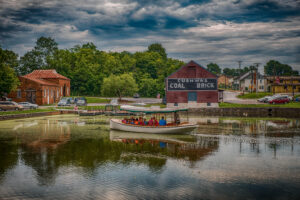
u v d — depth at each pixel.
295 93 91.12
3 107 50.00
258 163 18.06
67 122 40.66
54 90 70.94
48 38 113.50
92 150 21.78
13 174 15.69
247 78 117.81
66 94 80.44
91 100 77.44
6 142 24.84
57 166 17.25
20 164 17.64
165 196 12.80
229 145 23.70
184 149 22.16
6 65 56.69
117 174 15.77
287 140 26.00
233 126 36.38
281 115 53.34
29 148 22.38
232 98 79.56
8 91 54.41
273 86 98.56
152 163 18.02
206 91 58.12
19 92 62.53
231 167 17.16
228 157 19.58
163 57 154.50
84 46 130.25
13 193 13.08
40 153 20.66
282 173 16.03
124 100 80.00
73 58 113.88
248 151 21.41
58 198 12.55
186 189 13.62
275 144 24.14
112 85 78.38
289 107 53.25
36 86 62.47
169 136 28.36
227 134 29.58
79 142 25.03
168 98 58.78
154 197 12.69
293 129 33.31
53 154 20.36
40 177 15.22
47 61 106.88
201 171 16.38
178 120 31.14
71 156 19.75
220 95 69.44
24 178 15.04
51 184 14.20
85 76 106.31
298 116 51.66
